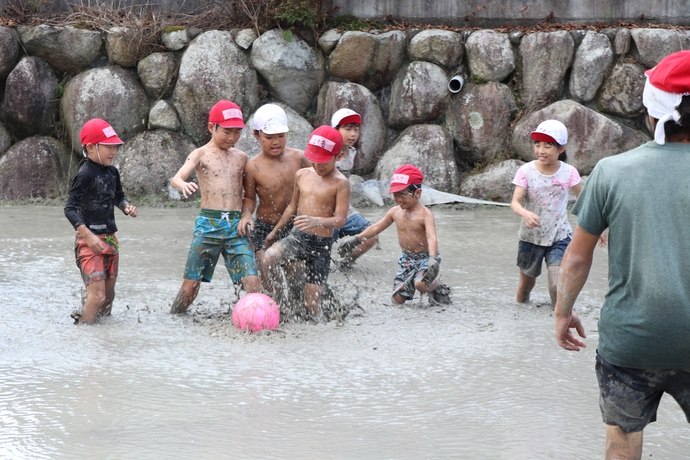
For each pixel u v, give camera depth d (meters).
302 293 6.16
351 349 5.08
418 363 4.73
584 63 14.75
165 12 16.73
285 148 6.64
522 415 3.77
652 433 3.51
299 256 6.05
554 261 6.35
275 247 6.02
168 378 4.37
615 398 2.67
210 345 5.15
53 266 8.03
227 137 6.18
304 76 15.64
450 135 15.41
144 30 15.55
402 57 15.68
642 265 2.46
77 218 5.57
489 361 4.77
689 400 2.64
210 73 15.13
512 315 6.15
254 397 4.03
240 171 6.29
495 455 3.23
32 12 16.44
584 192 2.69
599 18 15.96
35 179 15.18
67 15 16.39
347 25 15.90
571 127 14.62
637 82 14.55
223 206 6.10
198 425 3.59
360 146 15.60
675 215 2.43
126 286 7.16
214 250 6.11
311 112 16.11
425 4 16.23
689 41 14.42
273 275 6.26
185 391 4.12
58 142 15.72
